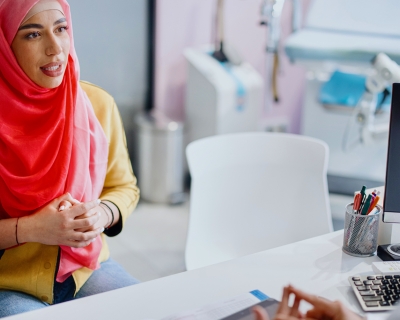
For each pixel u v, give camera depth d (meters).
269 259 1.31
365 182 3.42
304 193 1.83
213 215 1.81
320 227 1.79
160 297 1.15
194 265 1.71
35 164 1.42
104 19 3.13
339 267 1.28
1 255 1.43
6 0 1.32
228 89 3.23
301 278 1.23
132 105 3.41
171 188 3.30
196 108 3.33
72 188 1.44
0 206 1.44
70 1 2.98
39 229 1.35
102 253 1.60
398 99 1.22
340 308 0.99
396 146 1.24
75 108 1.46
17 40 1.35
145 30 3.30
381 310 1.11
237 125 3.36
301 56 3.06
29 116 1.42
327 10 3.16
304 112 3.38
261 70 3.82
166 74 3.38
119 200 1.58
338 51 2.96
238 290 1.18
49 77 1.38
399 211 1.27
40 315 1.09
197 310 1.08
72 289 1.47
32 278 1.41
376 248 1.35
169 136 3.19
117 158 1.64
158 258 2.69
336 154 3.36
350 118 3.25
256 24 3.68
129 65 3.31
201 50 3.38
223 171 1.83
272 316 1.05
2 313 1.33
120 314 1.09
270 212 1.85
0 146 1.41
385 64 2.46
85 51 3.12
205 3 3.39
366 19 3.07
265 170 1.87
